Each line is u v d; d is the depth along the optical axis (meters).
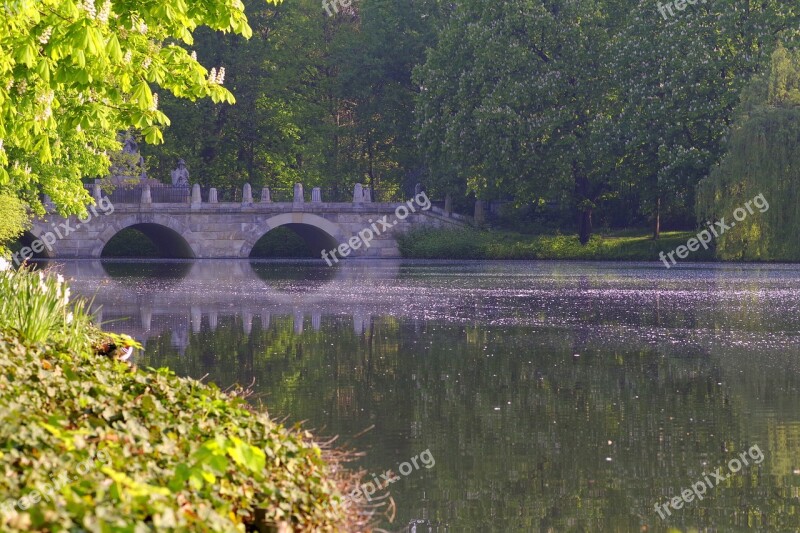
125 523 5.90
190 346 25.78
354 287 48.75
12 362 9.62
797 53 61.53
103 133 43.44
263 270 65.88
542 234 82.94
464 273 61.44
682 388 19.94
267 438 9.57
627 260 75.38
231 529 6.70
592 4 74.12
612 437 15.63
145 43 15.21
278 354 24.55
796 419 16.83
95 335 15.70
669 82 68.69
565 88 73.38
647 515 11.98
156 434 8.67
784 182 59.09
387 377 21.22
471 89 76.12
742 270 61.50
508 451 14.78
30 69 14.53
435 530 11.44
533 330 30.17
